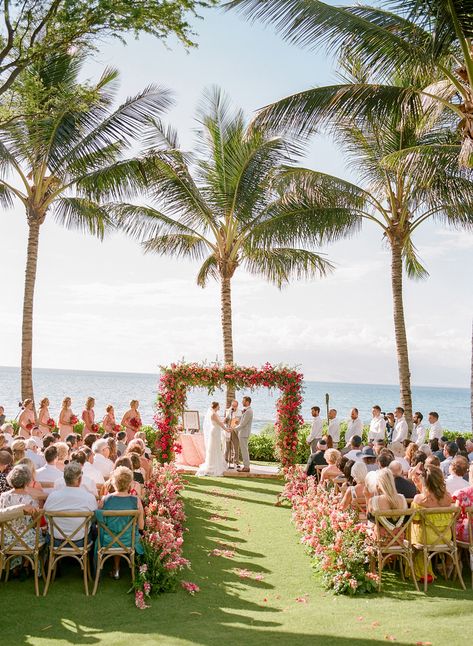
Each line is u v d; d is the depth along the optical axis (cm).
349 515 771
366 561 704
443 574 729
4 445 880
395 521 699
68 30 816
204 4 836
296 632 545
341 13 1059
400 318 1681
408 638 527
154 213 1905
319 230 1631
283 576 741
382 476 720
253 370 1542
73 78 1536
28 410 1392
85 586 643
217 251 1942
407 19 992
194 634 536
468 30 1009
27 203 1717
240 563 793
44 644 507
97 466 882
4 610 583
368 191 1730
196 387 1606
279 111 1245
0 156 1467
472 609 610
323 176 1555
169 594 654
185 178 1792
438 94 1291
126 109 1568
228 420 1659
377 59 1103
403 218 1684
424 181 1358
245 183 1791
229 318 1923
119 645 506
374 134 1605
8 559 650
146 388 10925
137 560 694
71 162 1608
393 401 13038
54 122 1445
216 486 1390
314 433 1511
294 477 1178
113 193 1647
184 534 934
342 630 549
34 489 716
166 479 1134
